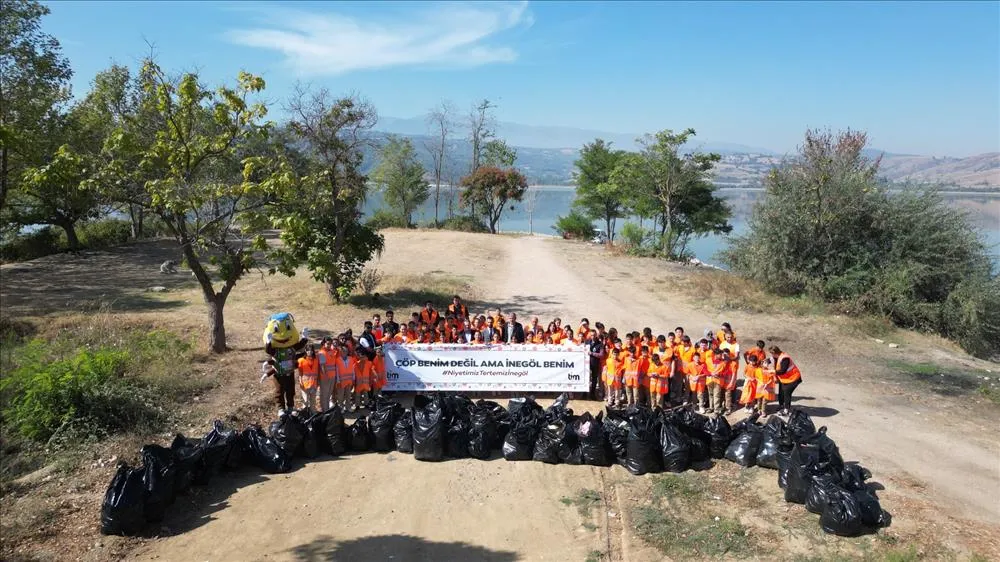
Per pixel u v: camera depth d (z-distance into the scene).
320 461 10.73
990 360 21.67
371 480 10.06
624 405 13.62
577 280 30.00
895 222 23.50
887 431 12.66
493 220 62.00
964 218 23.27
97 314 18.25
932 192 23.91
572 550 8.27
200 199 14.66
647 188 42.00
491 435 11.15
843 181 24.20
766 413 13.43
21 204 30.88
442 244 42.81
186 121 15.16
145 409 11.26
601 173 54.28
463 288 26.56
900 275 22.17
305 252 21.78
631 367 13.38
